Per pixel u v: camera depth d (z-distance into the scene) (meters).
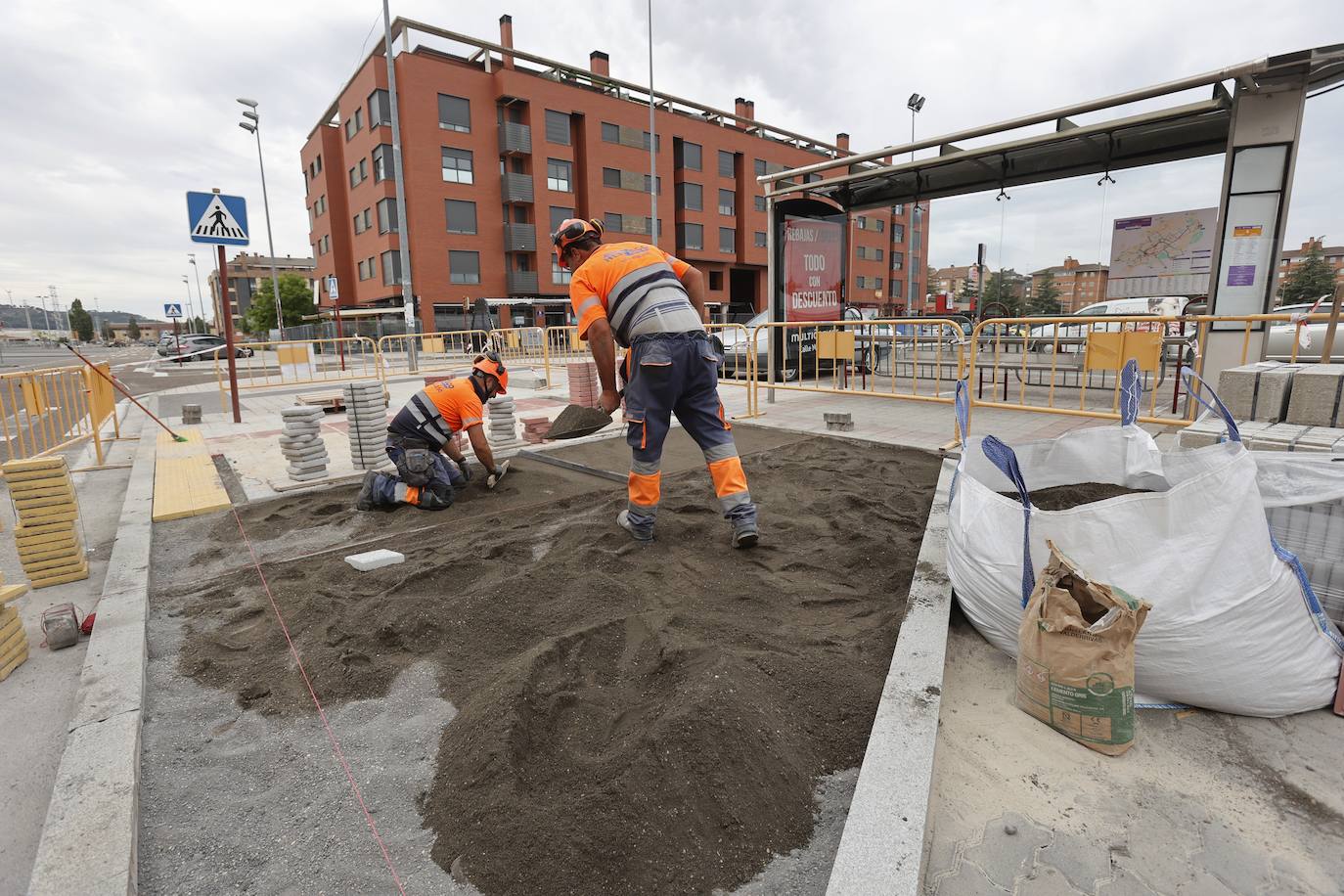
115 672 2.61
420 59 33.34
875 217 53.03
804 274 11.23
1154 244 13.36
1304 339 10.30
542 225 37.12
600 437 7.12
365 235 38.47
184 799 2.01
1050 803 1.88
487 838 1.76
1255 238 6.74
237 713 2.44
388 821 1.89
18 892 1.70
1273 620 2.15
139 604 3.26
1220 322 6.66
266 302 48.53
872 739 1.96
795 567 3.52
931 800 1.89
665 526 4.16
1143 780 1.96
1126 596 2.10
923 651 2.42
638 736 2.08
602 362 3.69
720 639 2.74
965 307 23.06
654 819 1.79
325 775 2.08
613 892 1.62
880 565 3.50
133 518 4.69
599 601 3.09
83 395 8.59
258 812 1.94
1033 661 2.19
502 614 2.97
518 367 19.41
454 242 35.16
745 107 47.12
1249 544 2.18
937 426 7.51
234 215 8.91
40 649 3.02
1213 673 2.14
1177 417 7.27
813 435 7.16
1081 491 3.12
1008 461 2.50
